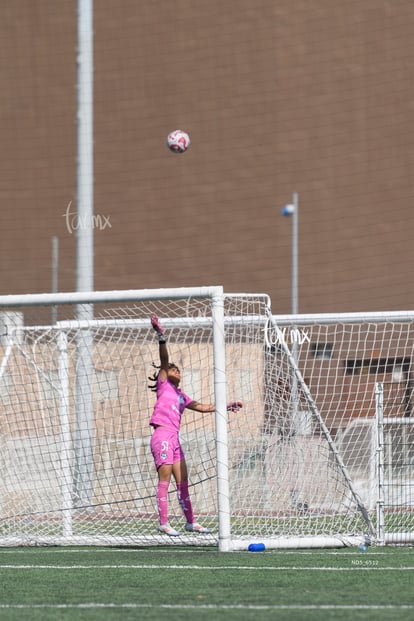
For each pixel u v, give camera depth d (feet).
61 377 137.59
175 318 135.54
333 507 130.41
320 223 402.11
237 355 132.46
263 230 410.11
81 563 100.68
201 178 410.52
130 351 144.77
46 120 411.54
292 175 402.93
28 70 406.82
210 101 402.11
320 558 103.96
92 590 81.25
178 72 401.29
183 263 413.80
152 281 415.23
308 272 405.18
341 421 143.54
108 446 141.38
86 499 137.39
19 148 414.21
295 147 400.88
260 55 395.14
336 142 397.19
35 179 416.05
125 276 415.64
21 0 404.16
